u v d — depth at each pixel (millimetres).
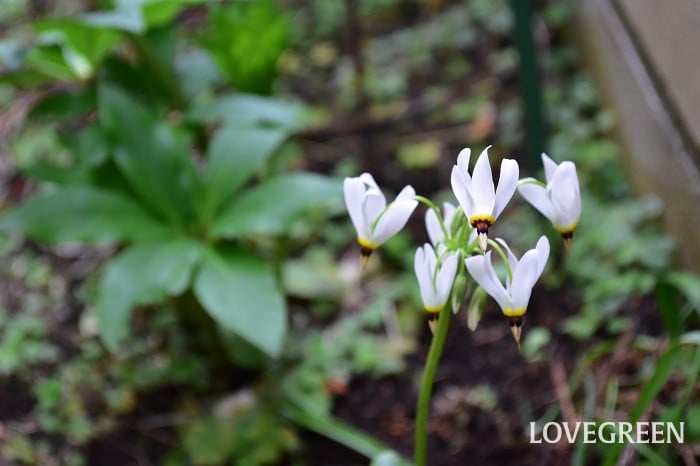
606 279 681
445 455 643
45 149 873
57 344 712
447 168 831
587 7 850
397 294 718
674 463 591
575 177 481
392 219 486
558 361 667
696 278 608
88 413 677
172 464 649
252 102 670
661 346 637
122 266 619
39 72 673
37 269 776
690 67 620
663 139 675
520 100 885
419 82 951
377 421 663
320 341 695
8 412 677
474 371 677
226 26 682
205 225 638
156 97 689
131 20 616
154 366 694
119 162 634
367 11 1067
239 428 652
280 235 691
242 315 606
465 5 1043
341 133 902
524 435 641
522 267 464
